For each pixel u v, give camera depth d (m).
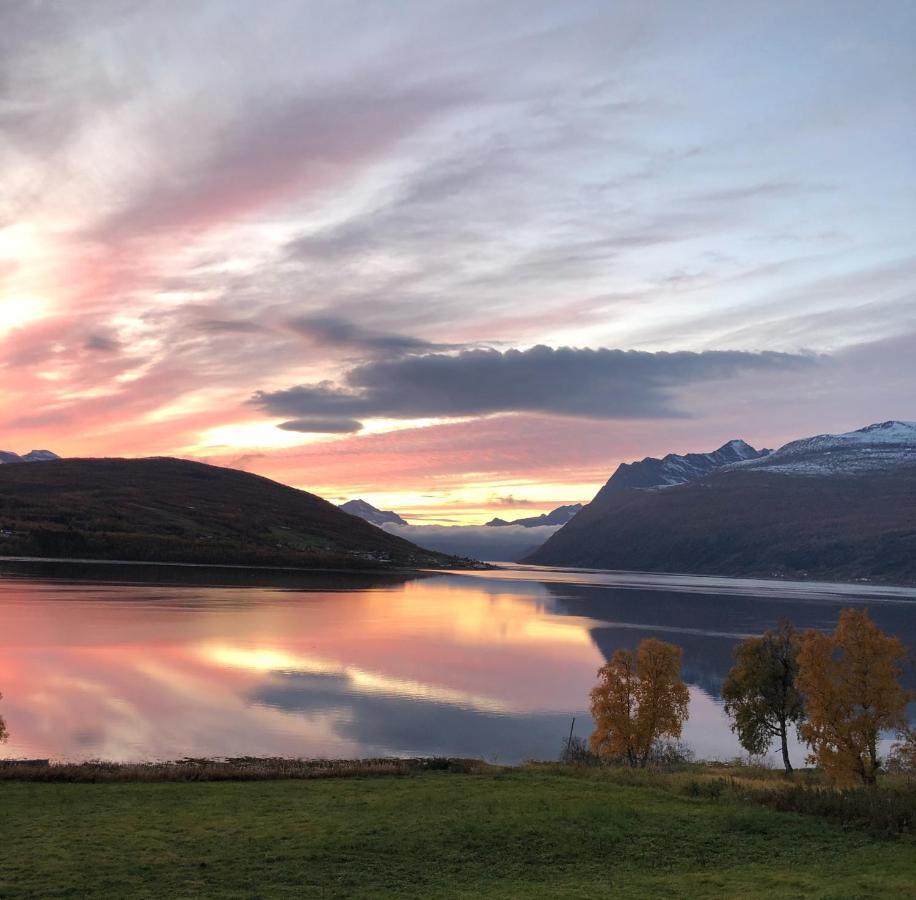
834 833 31.61
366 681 100.19
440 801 36.62
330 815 33.78
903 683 110.31
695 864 28.23
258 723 73.25
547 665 123.56
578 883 26.22
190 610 167.75
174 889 25.17
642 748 61.28
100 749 60.78
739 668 63.34
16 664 97.12
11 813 33.66
